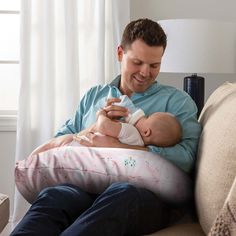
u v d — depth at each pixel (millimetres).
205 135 1426
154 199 1302
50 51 2541
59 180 1461
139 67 1588
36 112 2600
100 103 1729
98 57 2541
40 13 2547
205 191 1227
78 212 1304
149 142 1463
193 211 1518
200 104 2344
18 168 1498
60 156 1457
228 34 2258
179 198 1385
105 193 1216
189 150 1468
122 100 1612
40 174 1470
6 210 1610
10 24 2818
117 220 1137
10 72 2855
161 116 1470
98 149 1428
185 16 2711
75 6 2523
